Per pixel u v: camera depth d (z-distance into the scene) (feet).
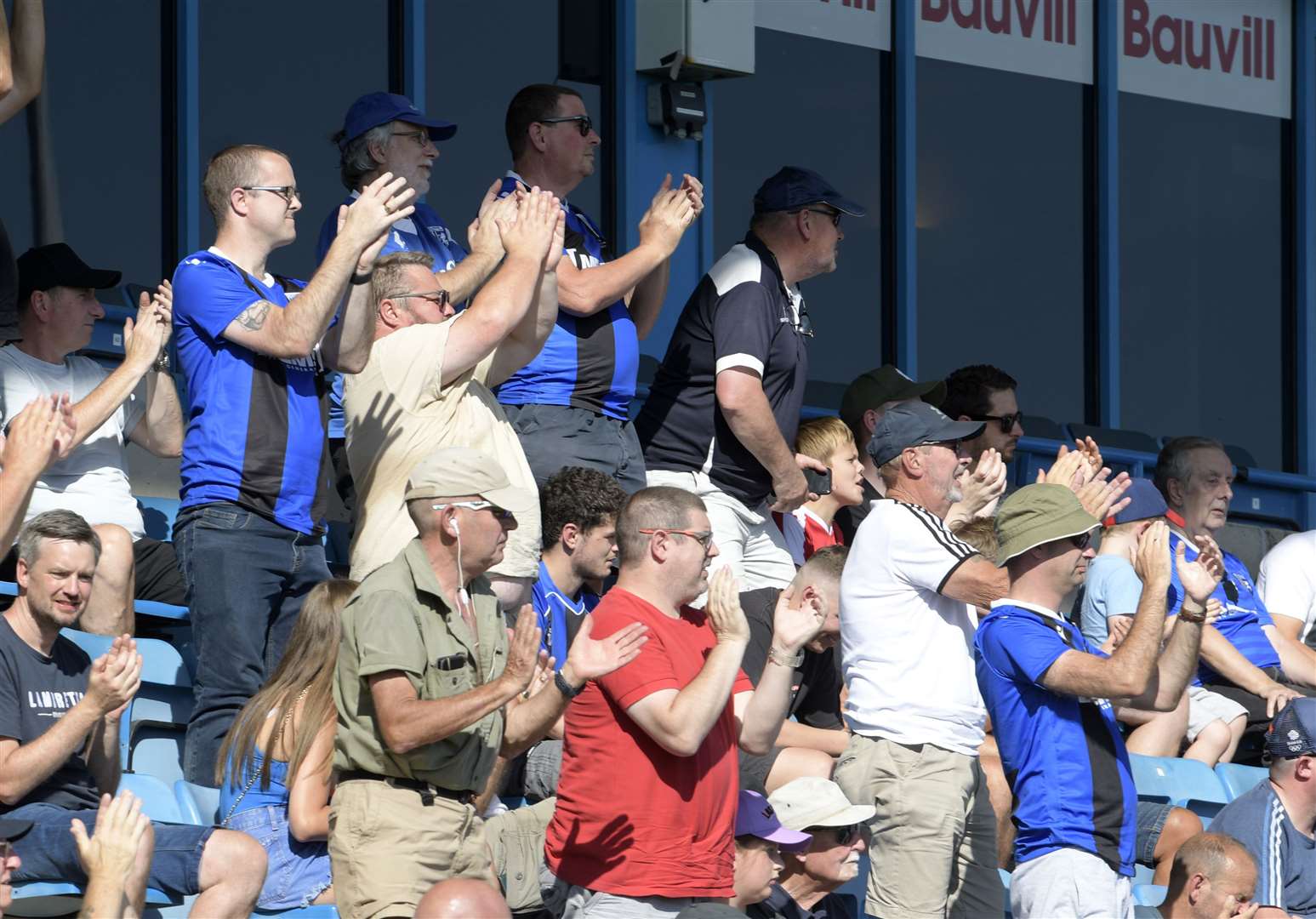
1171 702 66.39
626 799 57.41
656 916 57.26
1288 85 142.31
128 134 97.35
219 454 68.85
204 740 68.28
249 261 70.90
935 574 66.13
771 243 83.05
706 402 81.51
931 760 66.28
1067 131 132.26
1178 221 136.98
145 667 74.23
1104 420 131.13
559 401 78.13
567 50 111.75
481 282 76.54
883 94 124.88
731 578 57.82
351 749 54.70
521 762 71.31
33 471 62.54
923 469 69.67
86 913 54.65
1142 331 135.03
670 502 60.08
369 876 54.08
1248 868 72.59
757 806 65.57
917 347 125.39
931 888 65.72
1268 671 98.89
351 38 104.58
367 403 69.26
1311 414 140.05
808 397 112.68
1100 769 63.98
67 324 79.00
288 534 69.87
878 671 67.15
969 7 128.67
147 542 79.77
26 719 62.23
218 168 70.95
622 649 56.34
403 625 54.13
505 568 68.03
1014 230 129.70
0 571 74.38
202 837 60.08
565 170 82.89
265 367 69.46
